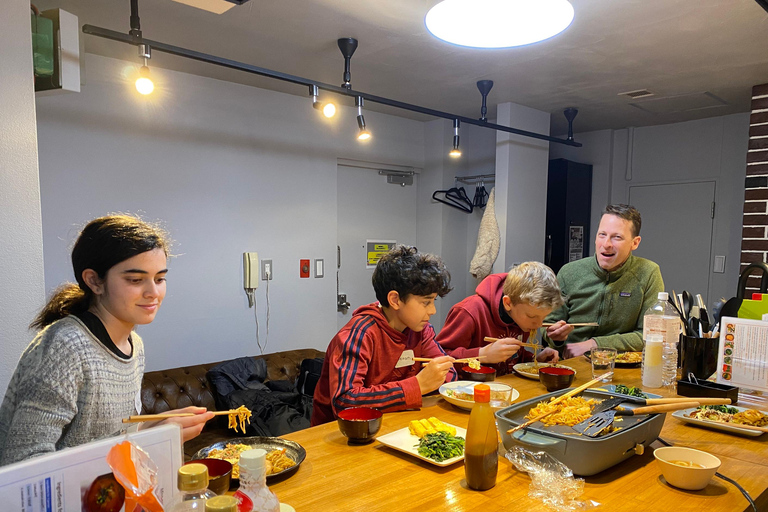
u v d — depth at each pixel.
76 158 2.76
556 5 1.17
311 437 1.26
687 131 4.26
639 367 2.00
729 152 4.04
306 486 0.99
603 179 4.66
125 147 2.93
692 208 4.24
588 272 2.62
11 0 1.42
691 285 4.26
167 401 2.78
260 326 3.57
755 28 2.37
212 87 3.27
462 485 1.01
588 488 1.00
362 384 1.45
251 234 3.50
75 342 1.01
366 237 4.34
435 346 1.81
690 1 2.10
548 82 3.24
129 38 1.95
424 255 1.56
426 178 4.60
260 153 3.52
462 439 1.17
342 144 3.99
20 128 1.45
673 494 0.97
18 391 0.97
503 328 2.15
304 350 3.55
